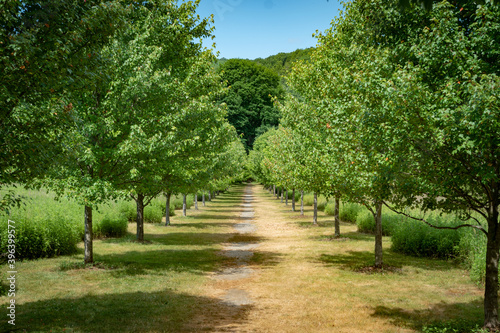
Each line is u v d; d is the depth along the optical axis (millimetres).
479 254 11375
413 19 7656
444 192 6770
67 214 18469
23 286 10047
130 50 12320
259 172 64625
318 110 13031
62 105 6215
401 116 6297
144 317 7777
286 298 9625
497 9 6176
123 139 11859
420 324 7461
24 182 5980
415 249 15492
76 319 7504
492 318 6957
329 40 15453
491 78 5449
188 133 14055
